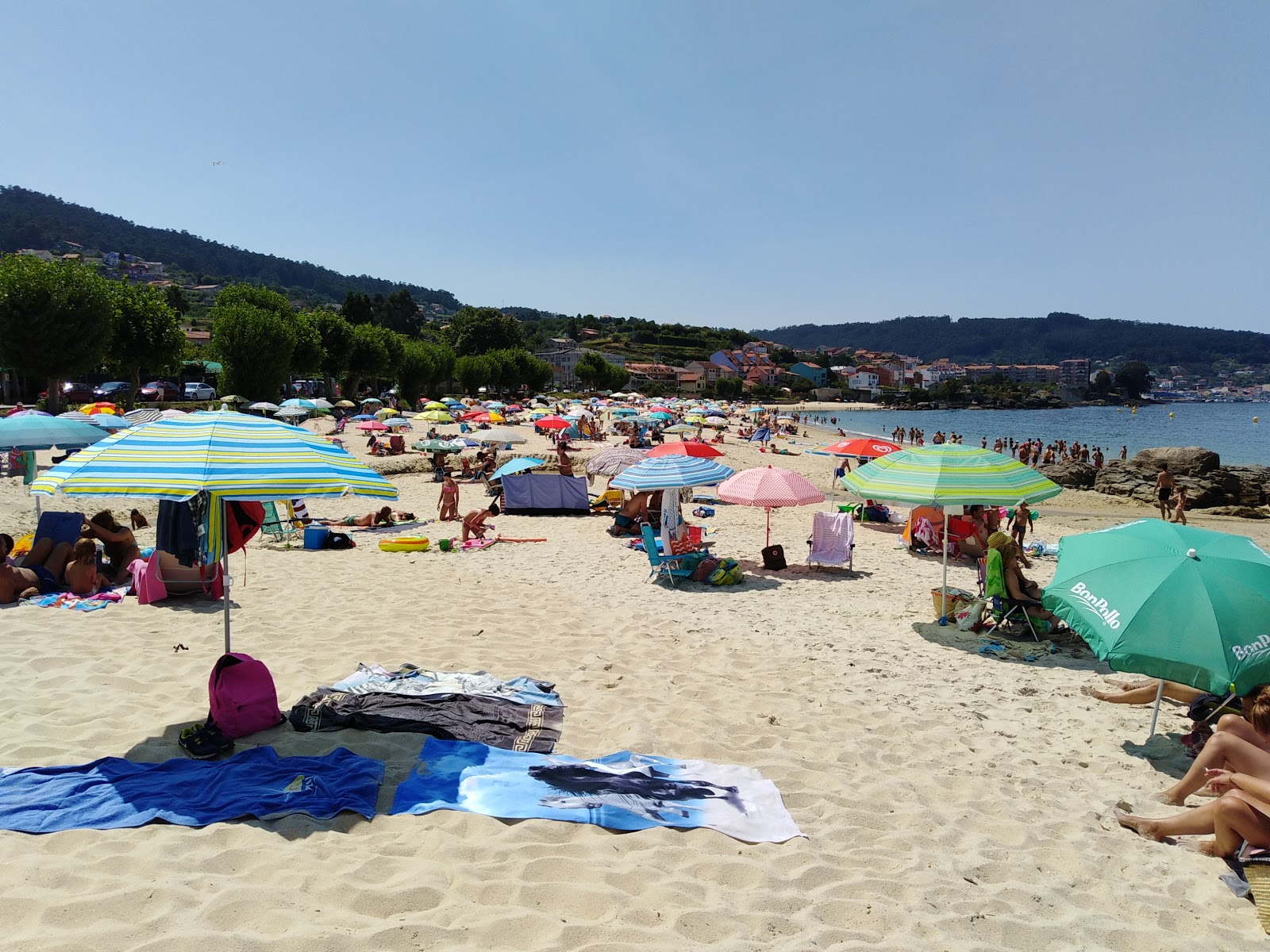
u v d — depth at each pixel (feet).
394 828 12.71
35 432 33.76
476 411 128.98
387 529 49.03
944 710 20.24
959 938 10.88
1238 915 11.92
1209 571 16.62
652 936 10.33
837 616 29.73
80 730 16.29
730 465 107.55
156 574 27.35
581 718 18.49
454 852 12.01
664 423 135.03
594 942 10.12
